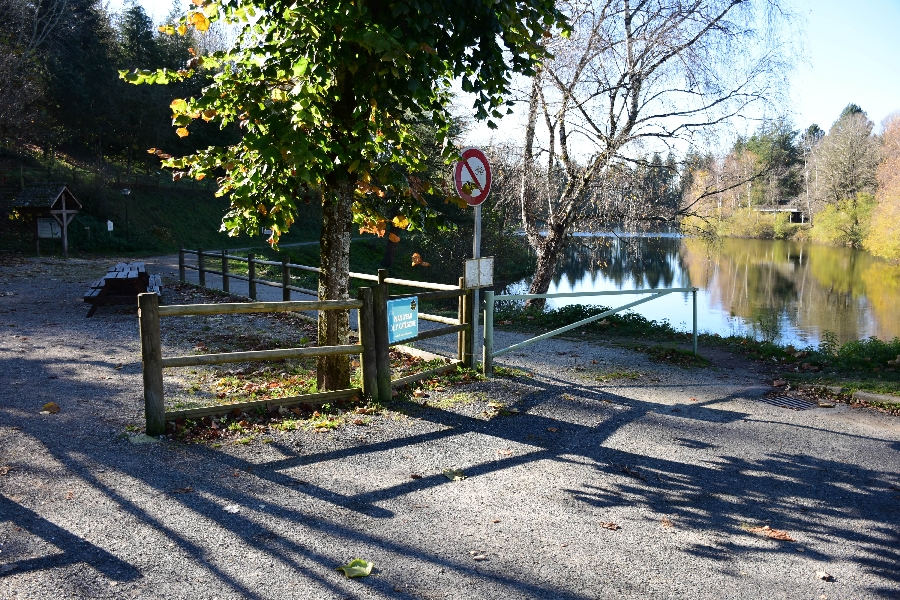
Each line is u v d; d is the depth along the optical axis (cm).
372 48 536
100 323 1120
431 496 443
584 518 419
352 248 4391
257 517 398
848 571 363
